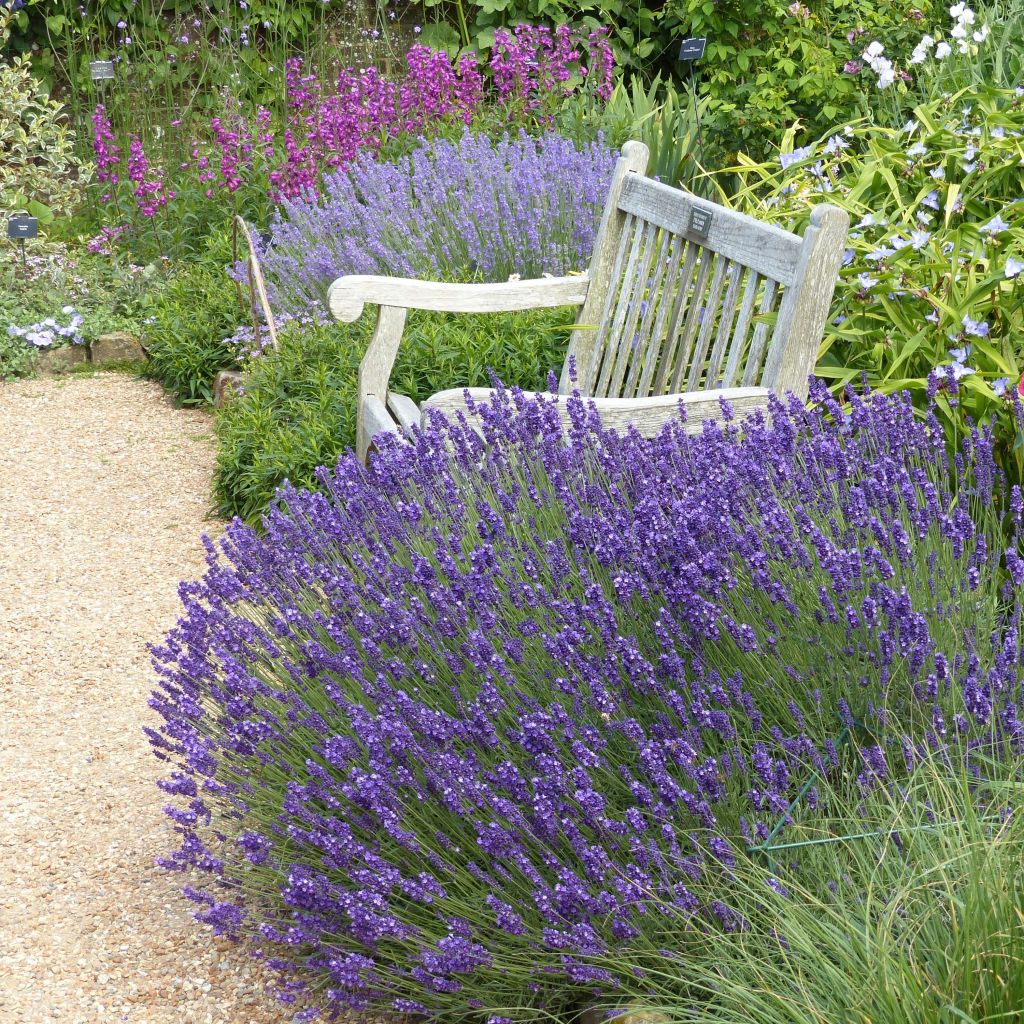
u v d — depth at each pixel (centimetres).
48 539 464
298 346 505
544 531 266
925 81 573
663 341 376
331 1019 217
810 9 780
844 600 215
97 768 316
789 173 463
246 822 257
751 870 183
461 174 618
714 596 213
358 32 916
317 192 734
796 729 208
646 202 373
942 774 190
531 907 196
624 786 204
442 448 290
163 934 249
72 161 812
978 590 224
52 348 662
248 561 284
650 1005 174
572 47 898
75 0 883
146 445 560
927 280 353
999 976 150
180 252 741
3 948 247
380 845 217
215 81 880
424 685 228
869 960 156
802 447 253
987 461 251
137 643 385
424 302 384
